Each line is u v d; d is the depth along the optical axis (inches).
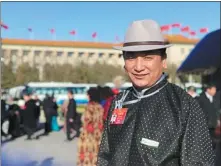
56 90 1611.7
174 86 83.5
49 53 3442.4
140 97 84.2
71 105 572.4
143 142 79.3
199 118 79.1
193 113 79.0
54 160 388.2
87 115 252.8
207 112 334.0
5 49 3309.5
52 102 685.3
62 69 2536.9
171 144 77.5
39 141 555.2
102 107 259.9
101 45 3570.4
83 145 252.5
